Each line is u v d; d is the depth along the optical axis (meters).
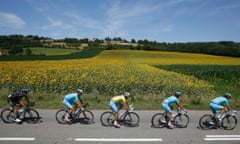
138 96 14.09
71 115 8.66
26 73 22.81
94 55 67.56
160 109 11.20
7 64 35.12
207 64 48.12
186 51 88.75
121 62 45.31
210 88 19.89
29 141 6.88
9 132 7.61
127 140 7.11
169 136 7.52
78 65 34.81
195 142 7.04
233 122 9.10
